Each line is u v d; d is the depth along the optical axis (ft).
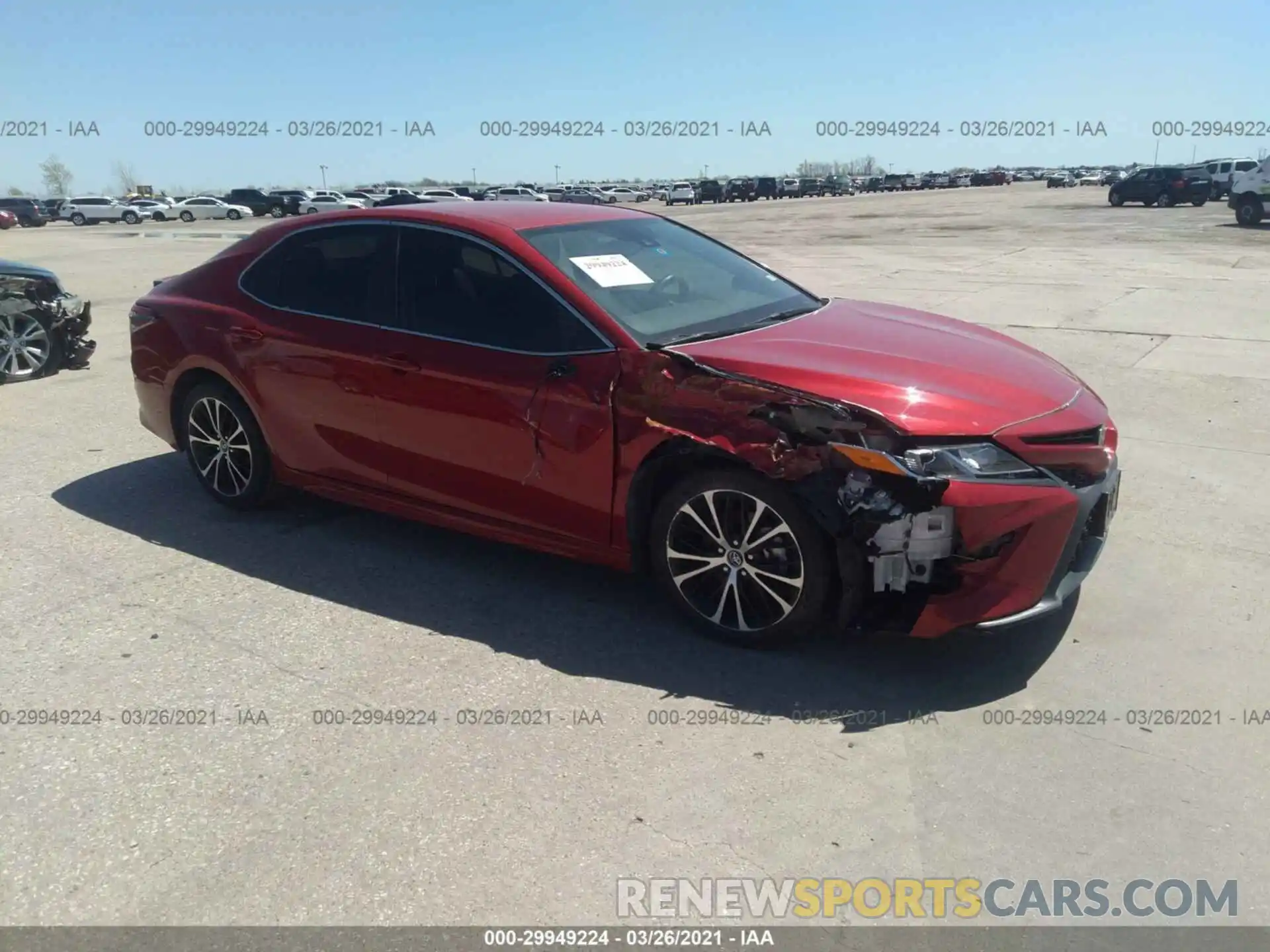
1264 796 9.43
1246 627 12.59
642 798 9.60
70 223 196.44
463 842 9.06
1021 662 11.87
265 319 15.76
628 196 256.52
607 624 13.06
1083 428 11.51
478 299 13.56
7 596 14.19
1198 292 41.70
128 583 14.55
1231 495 17.17
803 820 9.25
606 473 12.33
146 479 19.29
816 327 13.57
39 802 9.72
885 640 12.47
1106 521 12.23
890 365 11.91
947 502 10.53
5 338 27.66
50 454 21.04
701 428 11.45
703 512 11.96
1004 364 12.65
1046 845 8.87
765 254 69.00
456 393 13.38
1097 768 9.87
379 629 13.02
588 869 8.71
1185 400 23.52
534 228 14.01
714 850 8.90
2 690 11.73
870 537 10.75
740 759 10.15
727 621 12.32
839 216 132.87
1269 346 29.45
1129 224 94.53
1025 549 10.85
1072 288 44.11
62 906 8.40
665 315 13.16
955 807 9.38
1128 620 12.83
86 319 29.66
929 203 172.14
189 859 8.93
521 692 11.46
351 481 15.28
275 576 14.73
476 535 14.15
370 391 14.35
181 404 17.54
